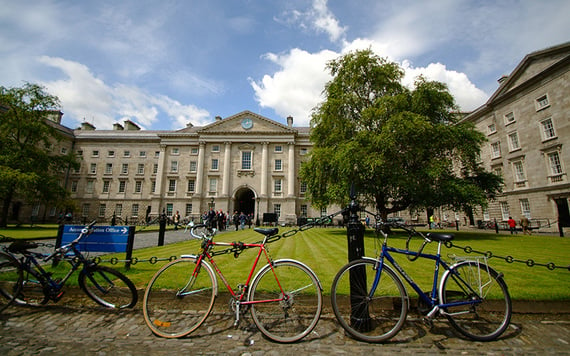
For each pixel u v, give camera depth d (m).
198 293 3.41
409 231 3.29
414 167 14.55
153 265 5.76
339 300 3.62
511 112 24.80
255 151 39.81
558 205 20.97
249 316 3.39
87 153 42.75
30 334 3.01
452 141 13.89
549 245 10.24
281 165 39.69
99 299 3.72
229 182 38.78
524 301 3.49
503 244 10.61
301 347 2.74
